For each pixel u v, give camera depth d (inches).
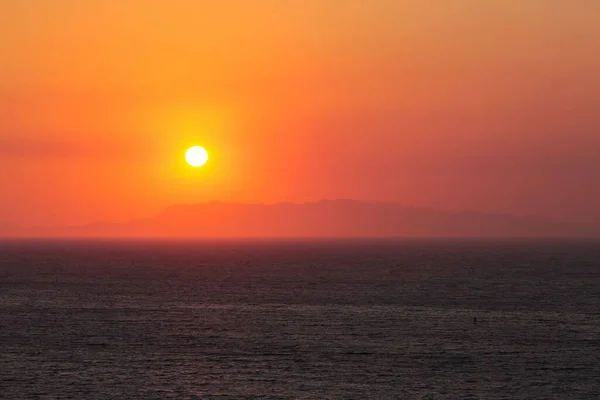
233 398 4739.2
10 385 5009.8
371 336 6801.2
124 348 6210.6
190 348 6210.6
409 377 5255.9
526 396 4805.6
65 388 4938.5
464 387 5000.0
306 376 5265.8
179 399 4707.2
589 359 5826.8
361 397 4756.4
